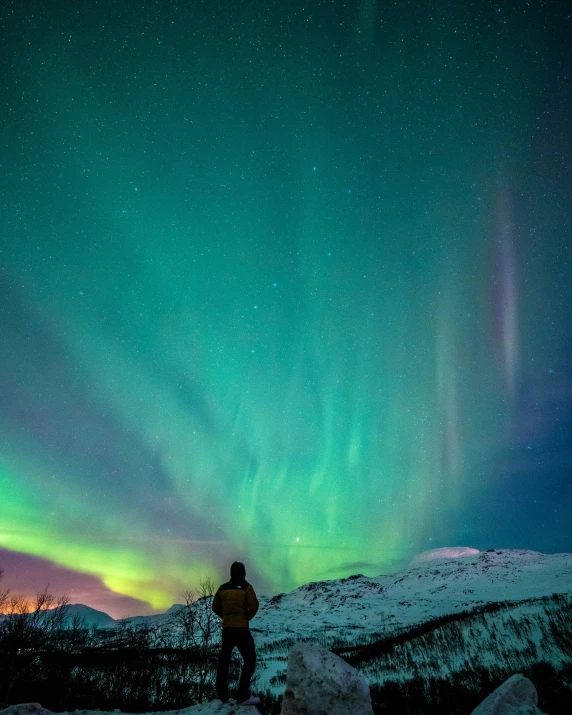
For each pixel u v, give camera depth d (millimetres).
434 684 33188
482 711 4855
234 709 5859
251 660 6246
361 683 4781
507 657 40906
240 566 6957
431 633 53344
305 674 4785
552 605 50969
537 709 4703
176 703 11758
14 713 5664
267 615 178875
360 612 158250
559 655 38656
